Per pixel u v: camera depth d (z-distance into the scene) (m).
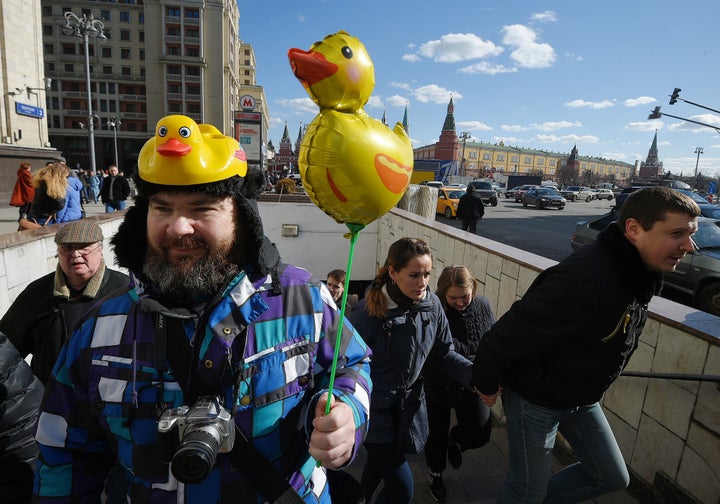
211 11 62.00
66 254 2.03
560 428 1.83
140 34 62.25
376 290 1.96
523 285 3.21
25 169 6.70
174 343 0.94
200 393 0.92
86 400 0.99
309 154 0.94
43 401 1.03
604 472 1.75
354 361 1.12
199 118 63.72
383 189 0.94
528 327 1.50
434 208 9.24
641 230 1.42
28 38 18.78
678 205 1.36
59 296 2.06
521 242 13.61
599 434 1.74
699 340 2.02
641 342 2.34
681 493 2.08
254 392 0.94
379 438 1.94
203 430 0.83
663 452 2.18
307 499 1.04
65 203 4.95
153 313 0.94
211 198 0.94
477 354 1.69
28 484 1.29
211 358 0.93
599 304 1.42
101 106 63.19
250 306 0.96
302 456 1.02
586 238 9.99
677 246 1.39
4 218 11.59
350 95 0.93
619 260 1.44
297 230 8.35
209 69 63.31
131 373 0.93
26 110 18.48
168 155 0.88
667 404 2.17
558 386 1.56
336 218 1.01
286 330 0.99
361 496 1.24
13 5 17.77
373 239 8.67
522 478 1.73
